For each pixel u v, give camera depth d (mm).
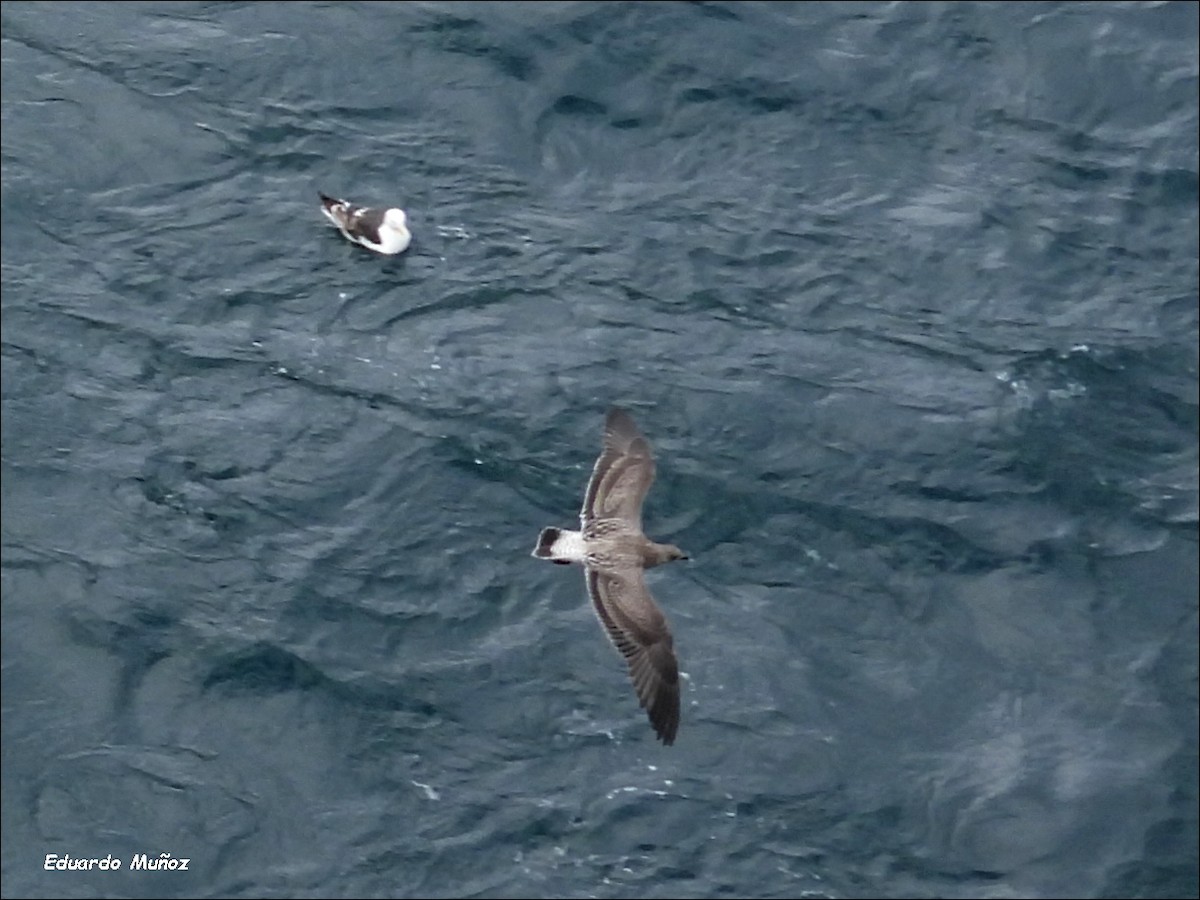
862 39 41844
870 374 35906
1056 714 31828
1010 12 42656
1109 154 40406
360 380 35000
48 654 31172
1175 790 30984
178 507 32969
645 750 30656
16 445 33625
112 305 35750
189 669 31094
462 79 40094
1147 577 33656
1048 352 36625
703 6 41781
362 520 33031
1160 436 35688
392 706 30859
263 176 38219
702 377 35469
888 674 32031
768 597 32750
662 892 29219
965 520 34031
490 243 37406
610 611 21047
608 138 39594
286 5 41000
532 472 33844
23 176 37594
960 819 30375
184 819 29594
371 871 29219
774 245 37906
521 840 29625
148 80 39406
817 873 29578
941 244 38219
